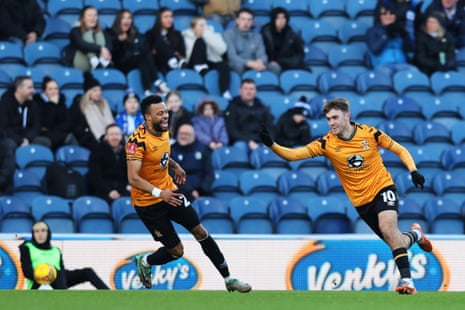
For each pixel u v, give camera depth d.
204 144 57.94
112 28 65.00
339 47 69.25
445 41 68.12
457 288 48.00
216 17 69.81
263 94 64.44
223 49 65.94
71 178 54.72
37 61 65.31
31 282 44.25
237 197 54.91
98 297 32.75
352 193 35.59
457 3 72.19
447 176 58.72
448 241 48.22
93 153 54.84
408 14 68.81
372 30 68.50
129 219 53.25
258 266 47.59
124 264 47.25
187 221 35.41
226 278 35.91
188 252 47.59
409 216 55.72
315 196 57.03
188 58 65.38
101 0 70.12
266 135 35.25
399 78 66.31
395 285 47.66
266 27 67.06
